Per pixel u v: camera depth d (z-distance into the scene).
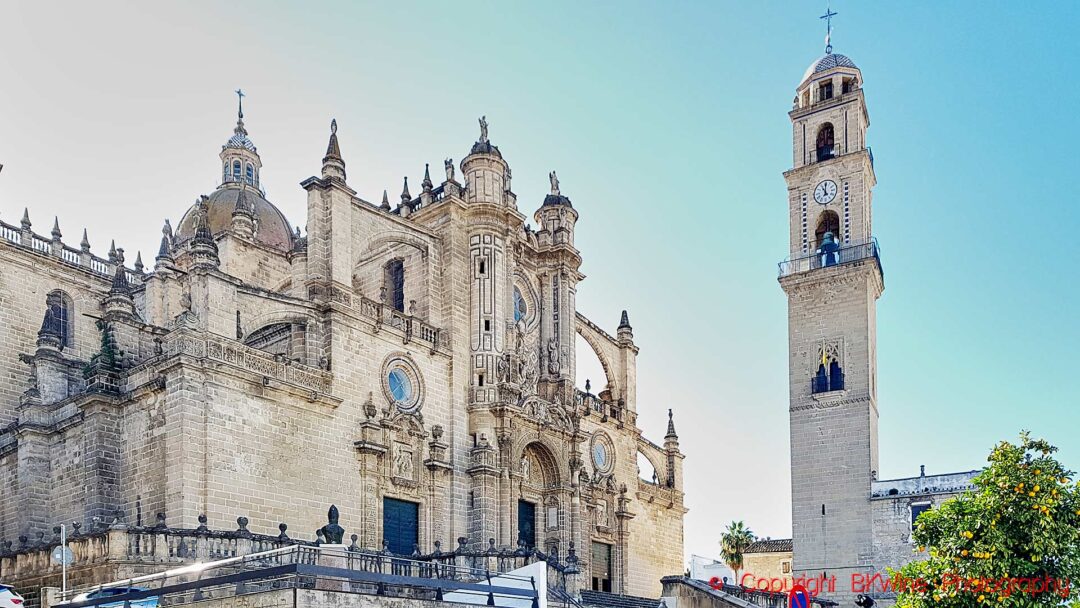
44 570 38.69
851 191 73.44
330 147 54.19
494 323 60.41
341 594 28.86
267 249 66.75
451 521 55.50
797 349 71.69
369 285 62.69
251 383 45.59
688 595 50.22
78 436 47.16
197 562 37.38
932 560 34.50
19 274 60.41
